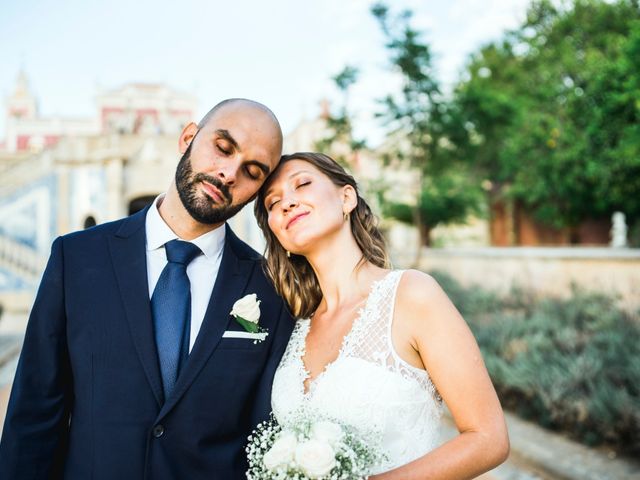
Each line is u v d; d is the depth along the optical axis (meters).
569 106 12.12
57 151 15.11
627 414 3.90
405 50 10.21
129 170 15.16
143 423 1.69
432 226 13.56
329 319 1.98
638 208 12.79
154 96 35.78
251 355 1.87
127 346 1.73
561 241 22.33
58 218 15.10
